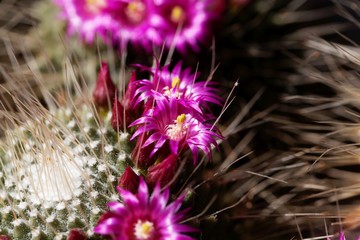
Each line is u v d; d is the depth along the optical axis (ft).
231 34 0.76
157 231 0.55
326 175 0.74
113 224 0.54
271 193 0.72
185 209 0.57
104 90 0.65
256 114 0.76
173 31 0.72
